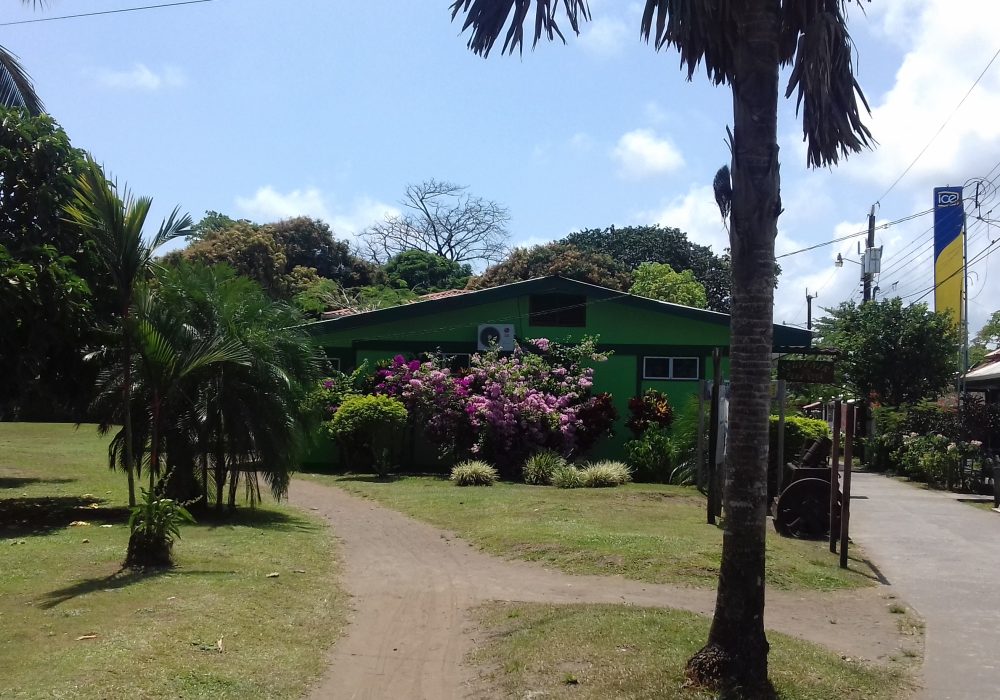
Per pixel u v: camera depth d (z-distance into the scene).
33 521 11.82
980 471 17.62
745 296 5.73
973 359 39.25
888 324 26.70
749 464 5.69
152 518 8.73
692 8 5.97
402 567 10.00
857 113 6.64
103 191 10.06
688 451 18.34
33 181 12.89
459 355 21.69
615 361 21.25
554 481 17.50
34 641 6.13
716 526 12.07
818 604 8.45
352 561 10.30
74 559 8.98
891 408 24.92
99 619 6.71
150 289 11.46
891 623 7.80
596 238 54.50
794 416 18.83
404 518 13.55
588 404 20.00
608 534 11.12
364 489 16.86
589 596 8.52
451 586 9.08
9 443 24.77
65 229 12.77
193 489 12.67
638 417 20.36
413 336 21.78
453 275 53.19
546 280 21.36
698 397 18.34
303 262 46.12
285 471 12.77
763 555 5.71
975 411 20.84
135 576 8.24
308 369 13.55
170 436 12.44
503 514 13.09
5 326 11.48
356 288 43.91
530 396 19.33
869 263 31.84
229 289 12.79
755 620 5.66
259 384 12.63
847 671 6.24
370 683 6.12
